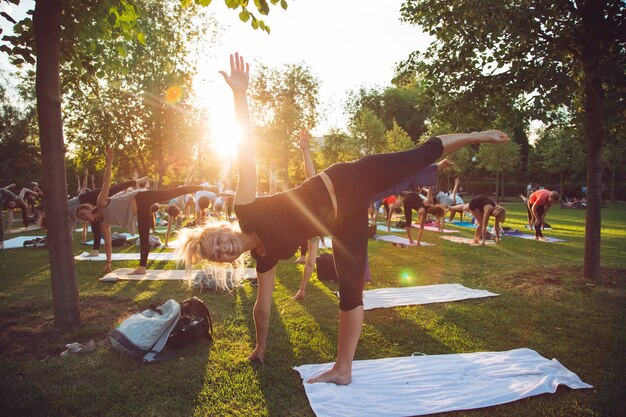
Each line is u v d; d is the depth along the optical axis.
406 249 9.76
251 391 2.99
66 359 3.51
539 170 39.16
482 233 10.27
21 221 17.33
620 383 3.11
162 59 16.84
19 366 3.38
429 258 8.51
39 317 4.62
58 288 4.23
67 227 4.29
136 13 4.79
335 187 3.01
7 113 24.70
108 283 6.25
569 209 25.81
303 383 3.07
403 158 3.26
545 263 7.82
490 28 4.98
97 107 16.16
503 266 7.59
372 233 11.90
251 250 3.27
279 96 20.75
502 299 5.41
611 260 7.98
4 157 24.25
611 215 20.00
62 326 4.26
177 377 3.19
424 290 5.83
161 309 3.86
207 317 4.04
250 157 2.96
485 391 2.96
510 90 5.84
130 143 17.73
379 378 3.18
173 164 19.61
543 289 5.84
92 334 4.11
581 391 3.00
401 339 4.05
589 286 5.90
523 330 4.28
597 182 6.22
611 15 5.29
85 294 5.57
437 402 2.81
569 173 37.12
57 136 4.18
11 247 9.92
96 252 8.71
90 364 3.40
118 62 5.86
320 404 2.77
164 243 11.33
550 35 5.77
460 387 3.03
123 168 19.34
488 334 4.18
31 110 25.28
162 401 2.85
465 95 6.18
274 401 2.86
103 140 16.98
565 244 10.47
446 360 3.50
